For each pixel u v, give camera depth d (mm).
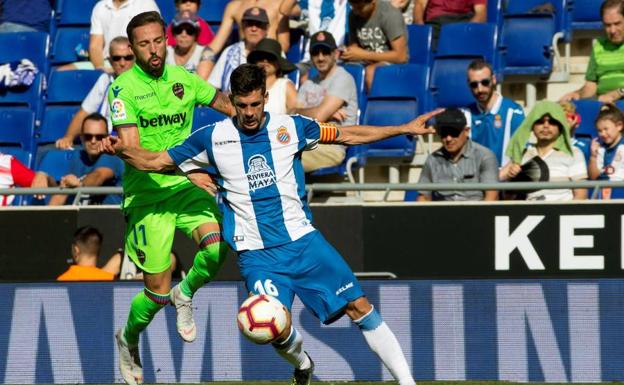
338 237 29578
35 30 44875
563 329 27594
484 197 31016
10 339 28625
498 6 42438
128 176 23641
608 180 30750
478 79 34625
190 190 23562
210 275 23438
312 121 21719
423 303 28047
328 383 27859
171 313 28484
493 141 34656
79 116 37562
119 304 28484
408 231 29312
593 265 28312
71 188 30922
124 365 25078
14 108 41469
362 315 21906
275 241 21438
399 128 22000
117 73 34719
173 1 45500
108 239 30969
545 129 31969
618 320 27438
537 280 27703
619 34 37906
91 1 45031
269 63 35594
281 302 21188
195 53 39688
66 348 28531
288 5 40562
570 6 41719
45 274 30906
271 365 28203
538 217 28641
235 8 40812
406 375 21984
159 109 22891
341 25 42219
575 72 41406
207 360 28344
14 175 34875
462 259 29000
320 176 35812
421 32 41125
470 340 27844
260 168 21375
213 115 37594
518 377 27672
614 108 31859
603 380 27422
